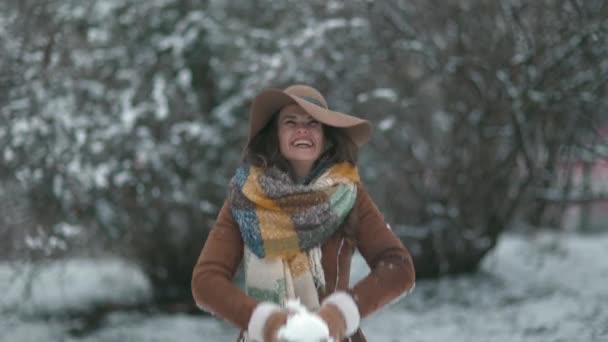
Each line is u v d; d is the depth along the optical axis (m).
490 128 8.30
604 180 9.64
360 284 2.53
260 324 2.37
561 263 9.66
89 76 7.84
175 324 7.22
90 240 7.89
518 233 11.52
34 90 7.09
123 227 7.42
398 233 8.43
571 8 7.62
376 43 8.10
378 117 8.33
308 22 7.75
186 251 8.27
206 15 7.94
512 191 8.69
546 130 8.30
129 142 7.20
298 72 7.62
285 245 2.63
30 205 7.07
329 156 2.84
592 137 8.54
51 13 7.45
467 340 6.23
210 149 7.84
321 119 2.62
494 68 7.86
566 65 7.84
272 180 2.66
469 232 8.62
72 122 7.00
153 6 7.95
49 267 7.93
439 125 8.55
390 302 2.56
